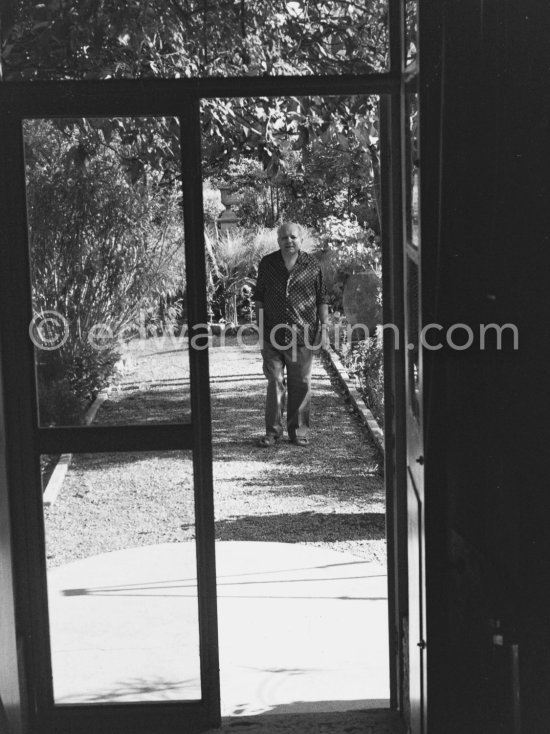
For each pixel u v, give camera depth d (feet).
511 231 11.50
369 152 20.88
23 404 13.35
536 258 11.53
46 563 13.56
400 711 14.23
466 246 11.53
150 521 13.58
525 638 11.91
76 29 13.01
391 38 13.06
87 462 13.50
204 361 13.44
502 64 11.29
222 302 51.52
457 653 11.92
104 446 13.46
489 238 11.51
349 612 18.10
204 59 13.21
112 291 13.38
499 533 11.85
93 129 13.15
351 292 42.88
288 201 46.24
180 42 13.16
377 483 28.99
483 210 11.48
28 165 13.19
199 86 12.99
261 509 26.61
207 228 50.14
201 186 13.28
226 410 38.45
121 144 13.19
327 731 13.76
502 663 11.93
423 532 11.85
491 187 11.45
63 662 13.67
